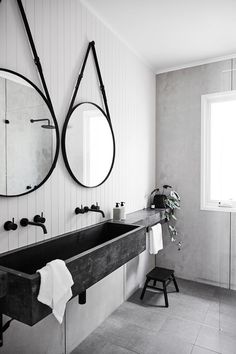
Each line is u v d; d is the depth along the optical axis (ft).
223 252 8.07
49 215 5.04
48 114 4.85
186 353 5.65
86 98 6.03
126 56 7.86
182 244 9.64
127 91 7.95
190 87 9.37
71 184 5.61
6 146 4.12
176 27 6.99
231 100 8.77
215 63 8.89
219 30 7.13
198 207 9.31
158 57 8.84
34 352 4.82
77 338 5.93
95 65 6.33
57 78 5.17
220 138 9.03
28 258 4.39
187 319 6.97
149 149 9.60
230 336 6.22
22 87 4.35
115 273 7.42
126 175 7.96
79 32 5.78
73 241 5.45
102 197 6.73
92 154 6.18
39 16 4.74
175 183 9.77
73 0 5.58
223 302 7.38
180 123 9.61
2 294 3.15
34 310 3.09
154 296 8.28
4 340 4.25
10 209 4.25
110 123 6.82
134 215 7.70
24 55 4.42
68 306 5.66
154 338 6.18
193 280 9.45
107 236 6.60
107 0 5.85
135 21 6.71
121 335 6.29
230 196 8.81
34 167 4.61
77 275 3.84
